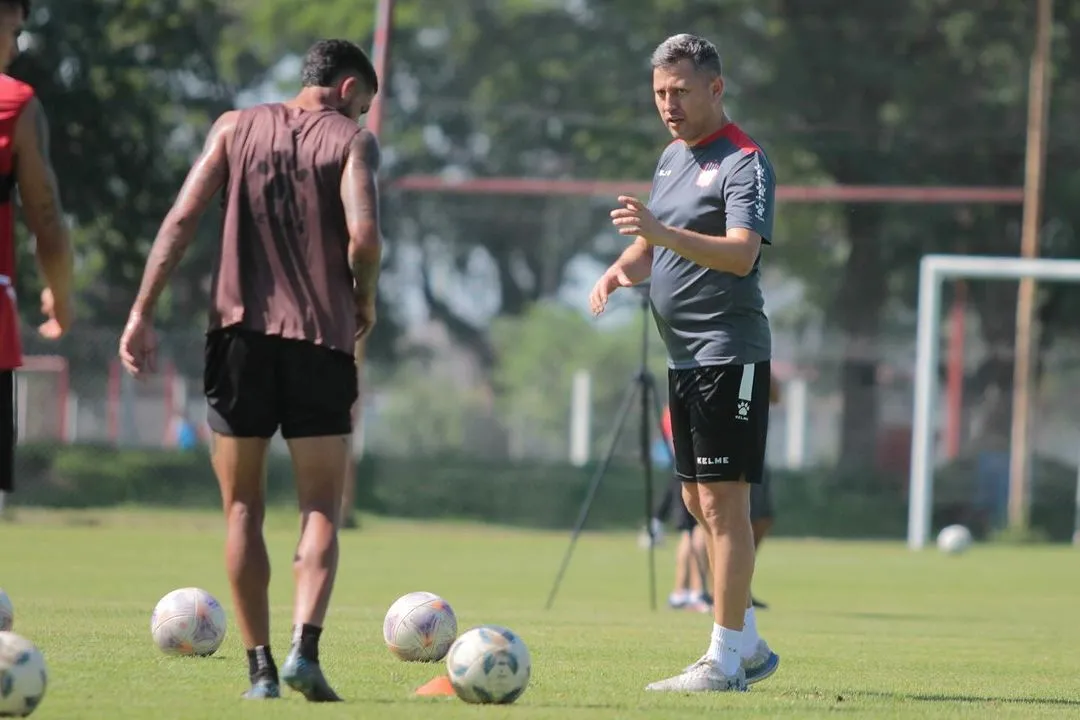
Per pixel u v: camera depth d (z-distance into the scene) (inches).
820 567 3073.3
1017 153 5841.5
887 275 6067.9
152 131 4719.5
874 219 5949.8
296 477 868.6
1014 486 4571.9
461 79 7544.3
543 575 2596.0
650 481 1985.7
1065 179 5821.9
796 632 1562.5
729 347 978.1
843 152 5920.3
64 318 861.8
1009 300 6136.8
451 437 6574.8
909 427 6254.9
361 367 4480.8
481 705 855.7
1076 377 7731.3
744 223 960.3
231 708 806.5
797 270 6919.3
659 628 1544.0
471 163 7824.8
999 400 6053.2
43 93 4461.1
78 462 4212.6
